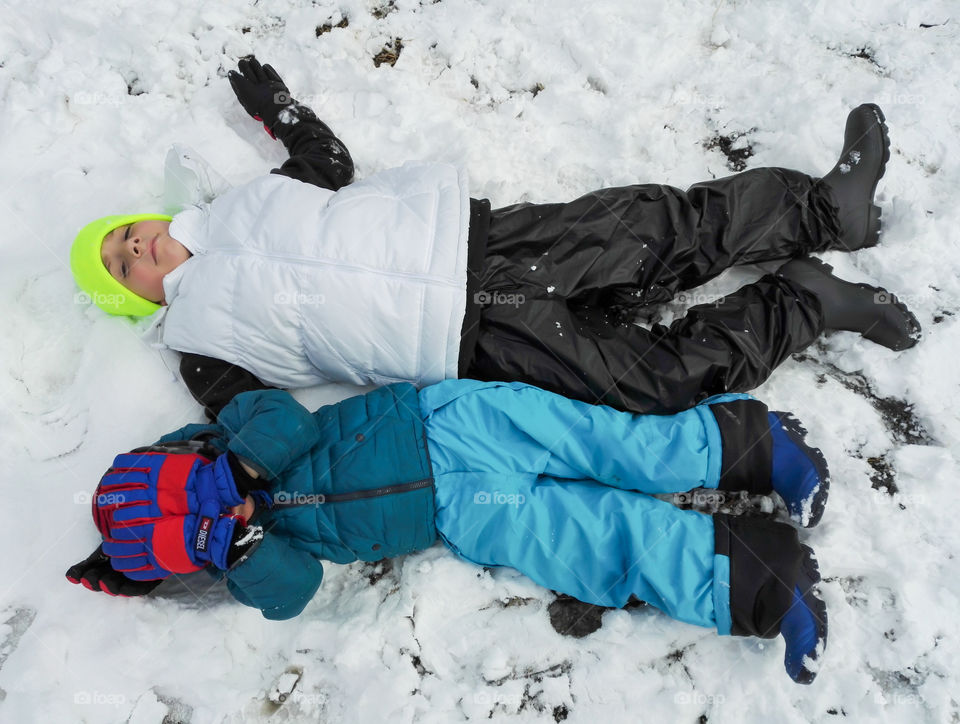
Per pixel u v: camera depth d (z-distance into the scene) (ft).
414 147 7.36
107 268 6.23
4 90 7.72
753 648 5.56
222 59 7.83
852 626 5.60
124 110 7.55
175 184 6.86
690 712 5.44
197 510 5.18
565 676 5.63
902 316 6.21
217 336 5.95
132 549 5.15
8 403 6.43
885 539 5.75
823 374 6.48
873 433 6.21
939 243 6.64
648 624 5.67
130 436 6.33
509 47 7.64
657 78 7.52
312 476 5.58
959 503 5.88
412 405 5.77
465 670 5.73
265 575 5.20
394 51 7.85
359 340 5.83
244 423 5.59
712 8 7.75
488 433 5.72
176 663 5.70
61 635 5.72
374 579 6.11
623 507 5.38
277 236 5.77
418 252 5.65
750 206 6.18
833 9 7.66
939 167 7.12
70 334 6.70
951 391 6.25
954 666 5.43
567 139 7.46
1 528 6.06
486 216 5.96
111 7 7.87
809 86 7.37
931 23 7.63
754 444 5.45
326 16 7.94
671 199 6.09
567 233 6.00
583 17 7.64
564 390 5.89
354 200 5.90
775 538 5.14
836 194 6.44
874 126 6.50
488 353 5.87
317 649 5.82
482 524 5.54
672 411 5.87
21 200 7.09
